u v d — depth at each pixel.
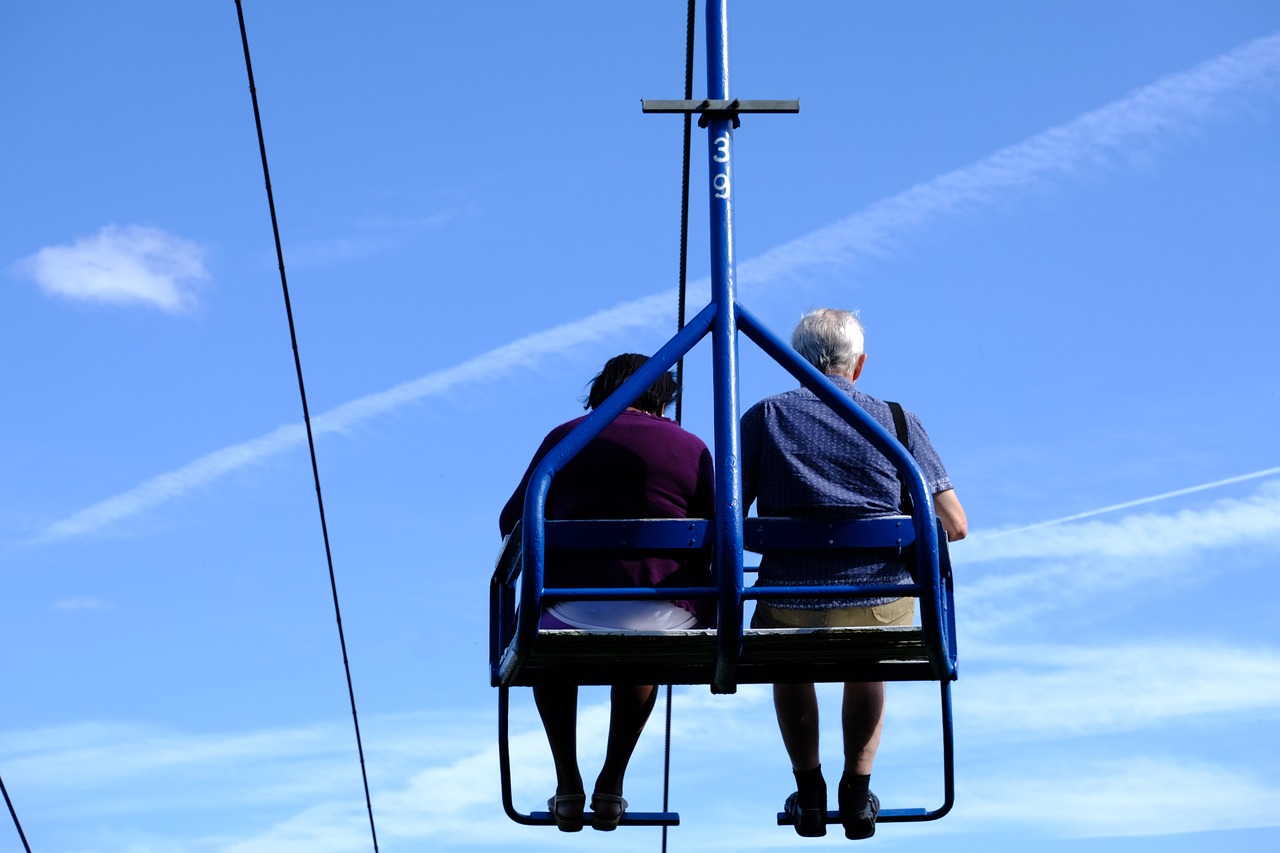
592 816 5.15
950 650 4.59
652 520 4.45
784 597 4.30
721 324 4.45
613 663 4.73
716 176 4.60
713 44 4.70
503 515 4.88
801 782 5.15
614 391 4.52
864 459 4.82
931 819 5.08
